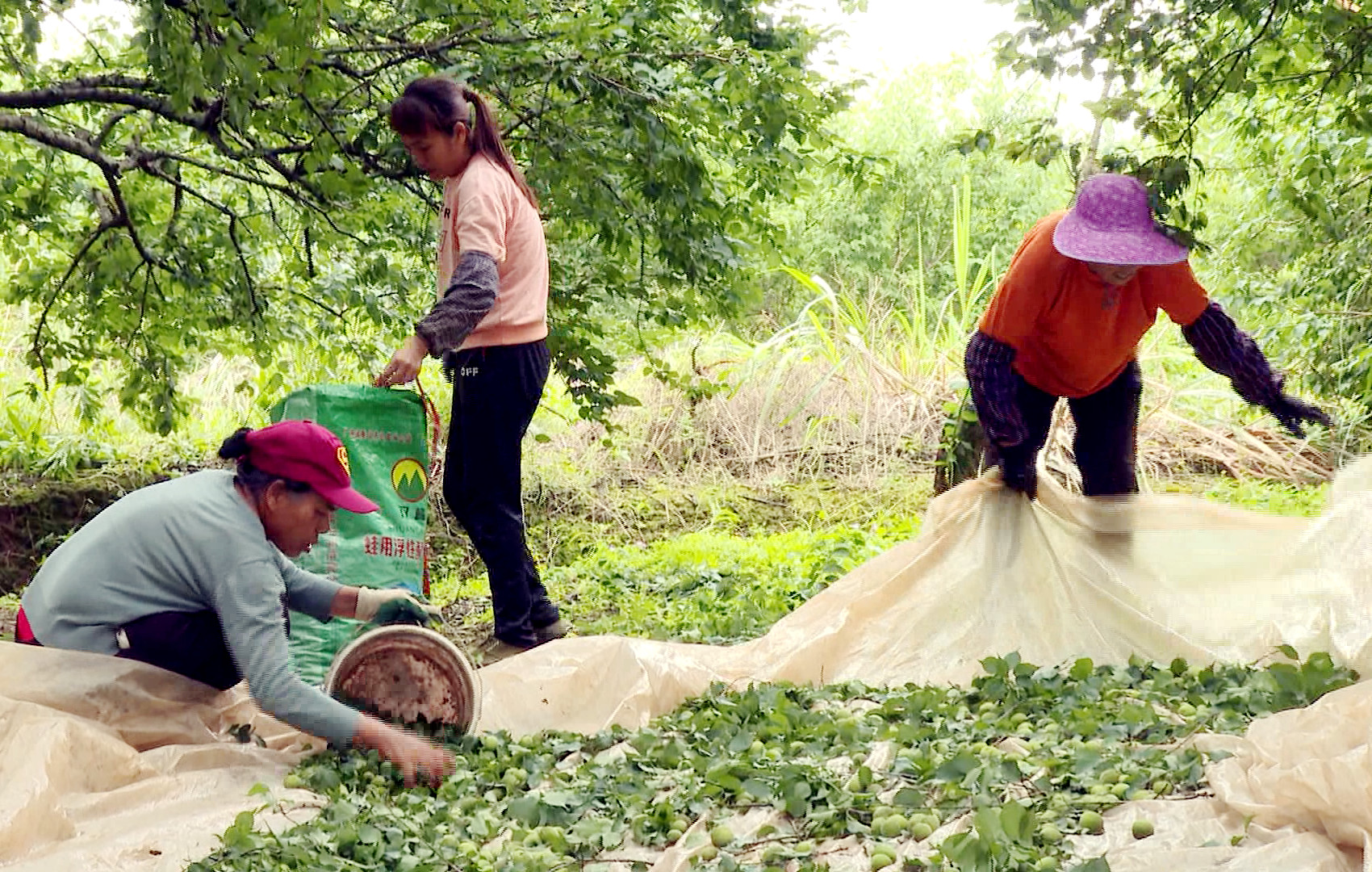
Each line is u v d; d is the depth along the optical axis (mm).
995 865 2961
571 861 3377
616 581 8195
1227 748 3633
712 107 6801
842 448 10688
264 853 3299
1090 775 3549
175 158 7141
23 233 9195
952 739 4012
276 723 4398
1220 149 11172
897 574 5422
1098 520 5379
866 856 3264
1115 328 5125
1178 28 5324
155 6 4977
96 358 9477
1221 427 10695
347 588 4617
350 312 9578
